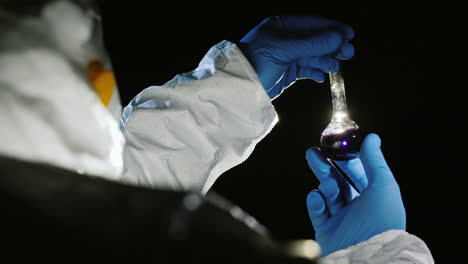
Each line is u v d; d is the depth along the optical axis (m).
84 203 0.45
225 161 1.09
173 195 0.49
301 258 0.47
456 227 2.29
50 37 0.68
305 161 2.36
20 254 0.41
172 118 1.08
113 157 0.73
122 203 0.45
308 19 1.20
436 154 2.33
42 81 0.64
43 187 0.46
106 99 0.75
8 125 0.61
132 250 0.41
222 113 1.10
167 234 0.43
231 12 2.38
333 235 1.12
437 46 2.34
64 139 0.65
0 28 0.65
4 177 0.46
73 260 0.40
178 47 2.39
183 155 1.06
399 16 2.34
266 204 2.36
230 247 0.44
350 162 1.19
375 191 1.11
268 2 2.35
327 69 1.20
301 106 2.37
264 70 1.17
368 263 1.03
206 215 0.47
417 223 2.32
